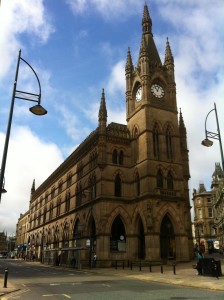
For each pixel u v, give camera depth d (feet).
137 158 192.54
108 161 189.26
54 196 291.38
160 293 67.72
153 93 200.54
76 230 221.46
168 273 115.85
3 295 67.31
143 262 162.61
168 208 175.63
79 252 172.65
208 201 409.90
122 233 190.39
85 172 214.90
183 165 208.03
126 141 198.59
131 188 190.29
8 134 66.64
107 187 183.42
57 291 72.90
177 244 172.35
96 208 185.16
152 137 187.21
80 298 61.26
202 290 72.84
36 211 364.17
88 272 142.10
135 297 61.87
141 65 204.03
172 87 207.00
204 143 97.14
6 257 553.23
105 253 171.22
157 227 169.07
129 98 211.82
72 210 227.61
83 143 220.02
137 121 197.77
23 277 113.80
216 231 379.14
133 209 183.93
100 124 192.44
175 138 196.24
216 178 385.50
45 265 221.87
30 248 363.76
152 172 178.81
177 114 202.49
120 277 112.47
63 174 270.26
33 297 63.41
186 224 180.34
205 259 101.19
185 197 198.70
